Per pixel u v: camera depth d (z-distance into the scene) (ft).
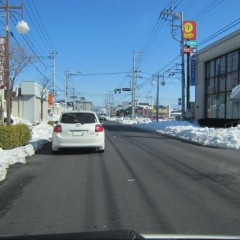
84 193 29.50
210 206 25.52
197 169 41.04
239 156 53.72
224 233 19.84
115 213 23.85
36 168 41.78
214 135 73.87
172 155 53.57
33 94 195.42
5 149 54.24
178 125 123.65
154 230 20.45
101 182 33.73
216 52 139.54
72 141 53.57
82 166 43.06
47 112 249.34
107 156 51.83
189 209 24.75
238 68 125.18
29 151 52.85
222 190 30.48
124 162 46.03
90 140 54.03
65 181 34.37
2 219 22.81
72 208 25.14
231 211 24.27
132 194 29.04
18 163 45.32
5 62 74.08
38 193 29.71
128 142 75.72
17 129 56.70
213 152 58.85
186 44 143.74
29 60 141.18
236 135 70.64
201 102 154.92
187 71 145.18
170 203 26.30
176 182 33.63
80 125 53.88
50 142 73.72
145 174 37.65
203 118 148.97
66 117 54.75
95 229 20.72
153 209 24.76
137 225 21.36
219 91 140.97
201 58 154.81
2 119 99.81
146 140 82.53
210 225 21.31
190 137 82.43
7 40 73.10
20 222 22.17
